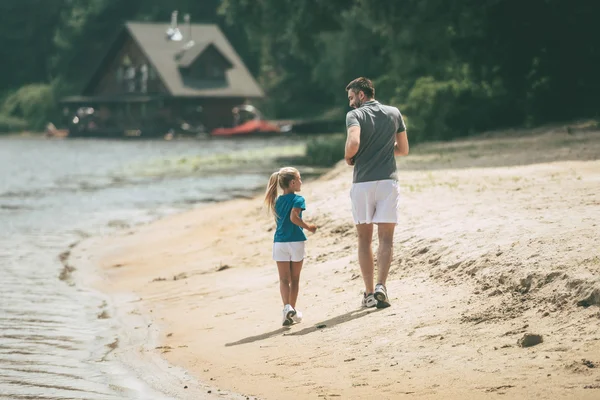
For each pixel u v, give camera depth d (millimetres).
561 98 74562
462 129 76750
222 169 76938
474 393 12852
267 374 15273
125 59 182125
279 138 151750
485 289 17578
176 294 23797
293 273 18906
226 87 175000
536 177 32656
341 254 24594
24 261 30984
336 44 144125
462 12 73125
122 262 30344
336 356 15742
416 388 13453
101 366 16703
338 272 22484
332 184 38125
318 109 194250
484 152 50188
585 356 13398
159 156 102188
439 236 21938
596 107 74188
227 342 17891
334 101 190250
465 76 84125
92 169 82438
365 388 13789
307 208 32062
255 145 125188
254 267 26266
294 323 18609
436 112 77438
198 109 171125
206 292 23547
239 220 35875
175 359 17000
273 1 89125
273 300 21328
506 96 76812
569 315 15039
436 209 26359
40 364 16875
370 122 18641
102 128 184375
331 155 83312
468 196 28562
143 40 175500
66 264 30344
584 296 15242
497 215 23562
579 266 16328
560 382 12688
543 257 17484
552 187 28781
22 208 49000
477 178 33969
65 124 197125
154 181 66438
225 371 15789
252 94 176250
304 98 197875
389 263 18562
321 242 26734
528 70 75250
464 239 20938
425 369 14273
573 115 74375
